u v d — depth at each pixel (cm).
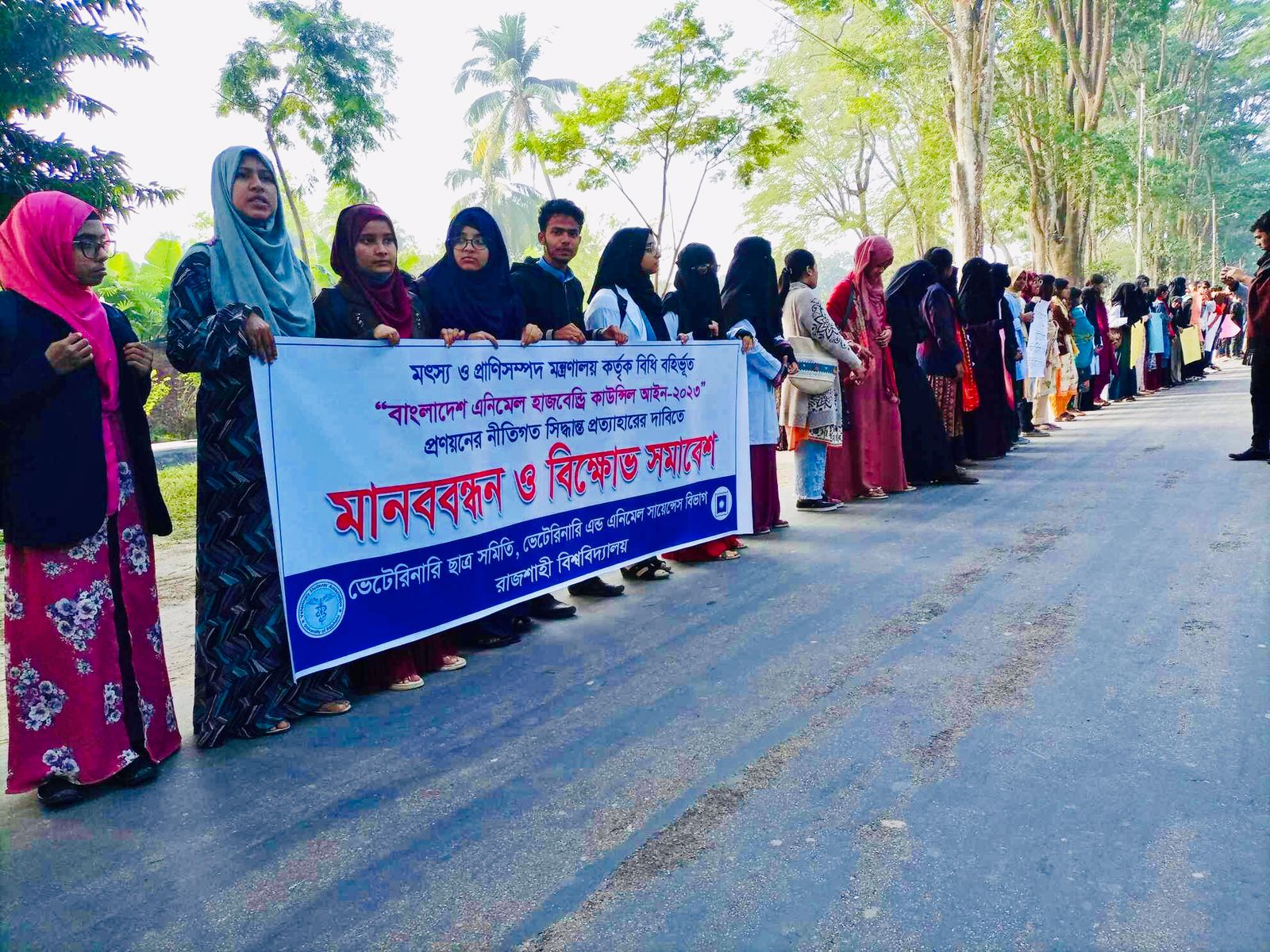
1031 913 212
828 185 3516
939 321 776
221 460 326
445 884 237
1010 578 481
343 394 351
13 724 288
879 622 423
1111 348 1366
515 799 279
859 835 248
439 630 389
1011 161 2680
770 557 560
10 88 850
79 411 285
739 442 571
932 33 2112
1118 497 667
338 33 1570
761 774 285
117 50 882
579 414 463
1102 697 326
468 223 414
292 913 229
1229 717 304
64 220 286
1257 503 611
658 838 253
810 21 3075
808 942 206
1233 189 5841
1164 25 4141
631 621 453
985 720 313
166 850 261
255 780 302
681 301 575
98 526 287
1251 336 763
